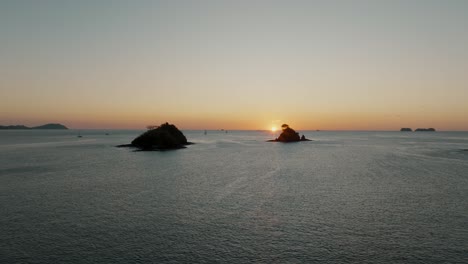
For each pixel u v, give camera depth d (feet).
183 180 143.84
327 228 77.05
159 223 80.74
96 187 126.41
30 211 90.58
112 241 68.69
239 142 520.42
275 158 247.50
